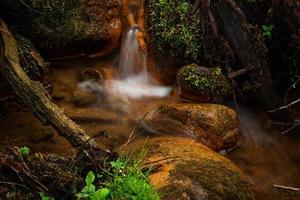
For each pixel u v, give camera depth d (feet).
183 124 6.79
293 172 6.57
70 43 8.14
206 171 5.17
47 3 7.84
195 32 7.64
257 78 7.11
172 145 5.85
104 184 4.55
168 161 5.26
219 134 6.59
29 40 7.83
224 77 7.41
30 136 6.62
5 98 7.06
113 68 8.47
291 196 6.09
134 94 7.98
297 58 7.57
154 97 7.92
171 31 7.75
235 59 7.34
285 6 6.96
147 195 4.46
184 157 5.37
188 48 7.67
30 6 7.74
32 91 5.97
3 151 4.73
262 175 6.47
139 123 7.11
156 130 6.86
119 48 8.66
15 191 4.39
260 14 7.47
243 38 6.86
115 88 8.03
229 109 6.94
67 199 4.42
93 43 8.31
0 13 7.72
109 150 5.06
